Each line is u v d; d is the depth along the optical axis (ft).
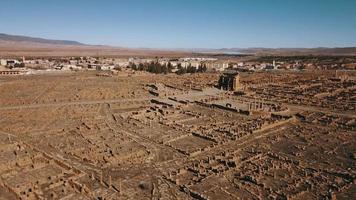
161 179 227.81
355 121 400.88
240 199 200.75
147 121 379.55
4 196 195.83
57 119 379.14
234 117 411.34
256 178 228.43
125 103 482.69
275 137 330.75
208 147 289.74
